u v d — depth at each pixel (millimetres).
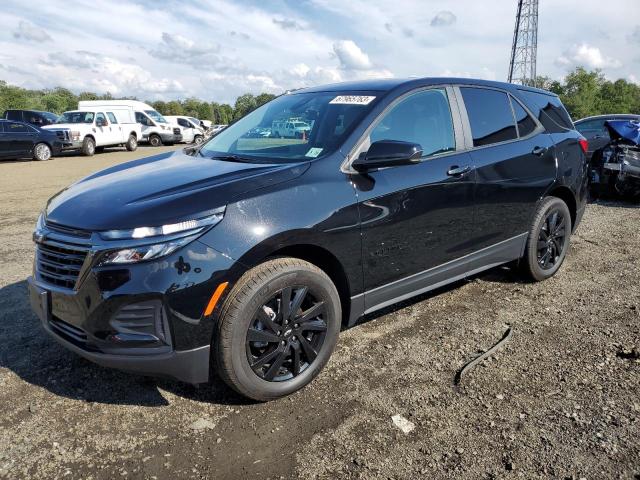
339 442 2574
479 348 3492
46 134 18594
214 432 2666
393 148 3016
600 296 4371
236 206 2691
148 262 2496
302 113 3672
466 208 3734
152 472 2385
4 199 9406
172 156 3902
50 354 3441
